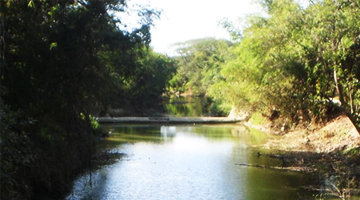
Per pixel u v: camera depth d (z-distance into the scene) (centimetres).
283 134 3462
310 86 2414
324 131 2812
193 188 1742
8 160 1061
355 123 2059
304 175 1934
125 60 1870
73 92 1634
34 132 1495
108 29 1697
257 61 2752
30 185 1418
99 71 1789
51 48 1452
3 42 1276
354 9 1752
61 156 1681
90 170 2050
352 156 2128
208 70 7588
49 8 1512
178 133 3669
